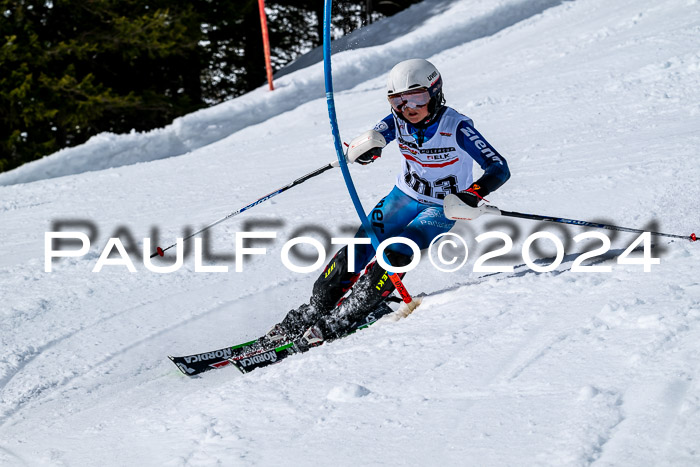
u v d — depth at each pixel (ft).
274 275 42.39
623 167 48.11
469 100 78.79
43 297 40.96
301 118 96.27
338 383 23.94
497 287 30.40
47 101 132.87
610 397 19.04
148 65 154.71
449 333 26.22
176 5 142.92
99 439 24.23
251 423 22.17
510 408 19.77
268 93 112.06
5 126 135.13
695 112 58.54
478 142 29.94
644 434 17.16
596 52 87.30
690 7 97.96
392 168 62.34
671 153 48.93
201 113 108.58
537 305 27.30
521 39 110.11
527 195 46.91
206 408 24.34
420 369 23.63
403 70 29.50
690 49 77.36
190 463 20.33
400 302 34.12
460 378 22.26
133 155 101.40
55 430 27.27
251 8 158.92
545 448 17.54
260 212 54.44
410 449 18.83
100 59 147.33
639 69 73.77
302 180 33.76
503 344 24.18
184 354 34.42
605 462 16.49
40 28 136.87
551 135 60.54
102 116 141.28
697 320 22.38
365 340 28.17
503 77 87.76
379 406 21.57
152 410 26.32
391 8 186.09
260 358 32.07
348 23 184.65
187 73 162.20
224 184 67.56
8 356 34.27
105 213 61.87
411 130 30.94
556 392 20.11
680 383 18.98
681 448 16.38
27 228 59.16
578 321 24.73
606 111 63.93
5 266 47.50
